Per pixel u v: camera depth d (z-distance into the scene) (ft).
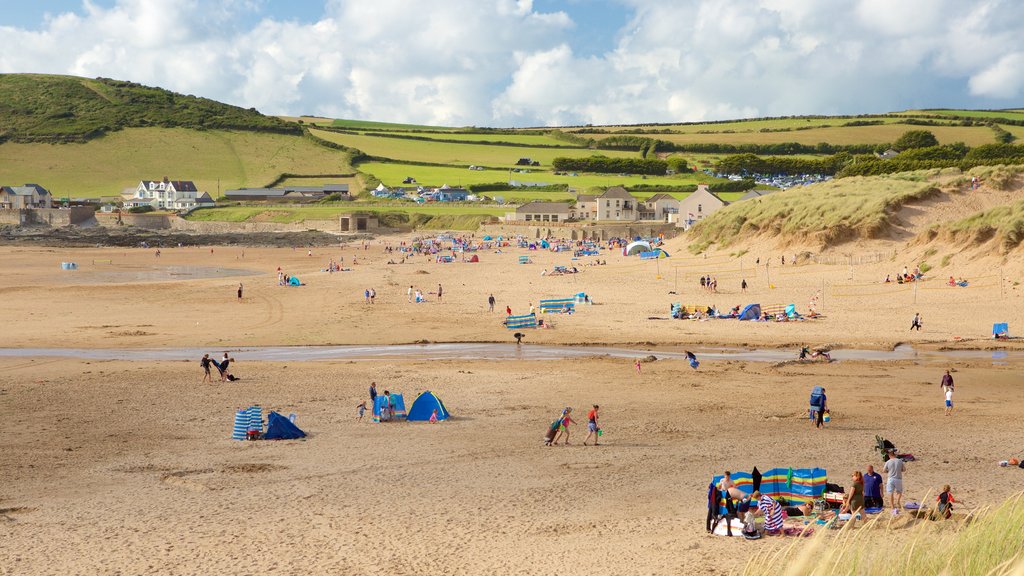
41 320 235.61
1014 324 215.31
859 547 55.88
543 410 132.57
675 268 362.12
